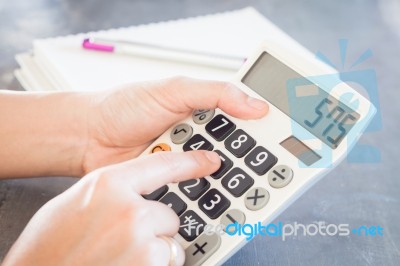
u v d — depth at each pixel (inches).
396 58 32.6
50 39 29.9
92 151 23.9
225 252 18.3
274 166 19.9
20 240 17.1
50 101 24.0
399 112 28.6
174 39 31.0
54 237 16.5
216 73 28.9
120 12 35.6
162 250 16.6
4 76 28.9
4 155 23.0
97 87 26.6
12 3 35.4
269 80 22.4
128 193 16.9
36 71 28.5
